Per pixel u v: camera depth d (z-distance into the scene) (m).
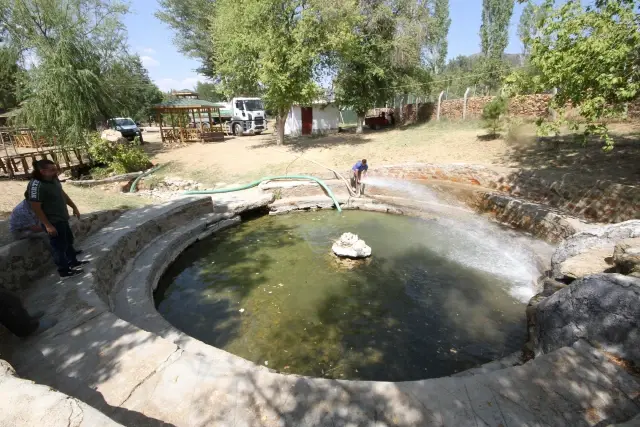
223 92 18.45
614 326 3.39
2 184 9.77
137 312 5.25
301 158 15.69
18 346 3.57
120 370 3.23
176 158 17.33
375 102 23.45
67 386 3.06
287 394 2.94
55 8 14.67
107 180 13.06
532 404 2.80
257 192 12.44
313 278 7.10
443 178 12.65
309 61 16.30
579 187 8.40
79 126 14.59
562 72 6.99
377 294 6.46
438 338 5.23
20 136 19.06
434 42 24.16
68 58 14.38
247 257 8.21
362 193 12.55
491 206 10.02
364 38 21.45
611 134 11.66
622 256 4.33
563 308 4.04
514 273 7.16
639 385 2.95
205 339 5.27
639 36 6.00
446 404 2.82
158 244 7.92
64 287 4.83
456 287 6.66
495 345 5.06
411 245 8.69
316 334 5.36
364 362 4.77
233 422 2.70
